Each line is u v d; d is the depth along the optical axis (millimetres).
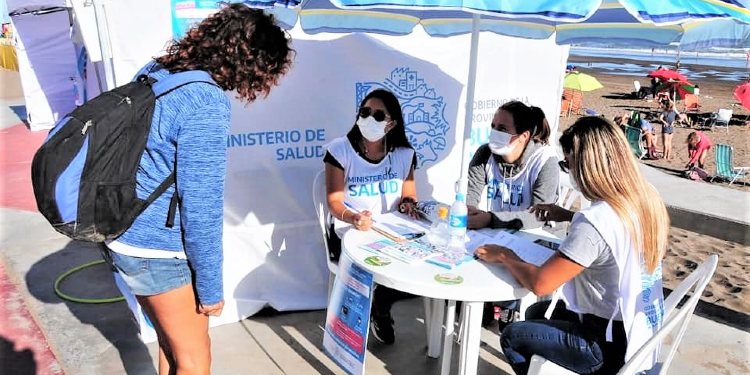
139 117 1708
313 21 3305
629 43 3555
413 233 2727
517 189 3105
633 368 1856
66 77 10977
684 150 13086
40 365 3090
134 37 2910
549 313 2531
